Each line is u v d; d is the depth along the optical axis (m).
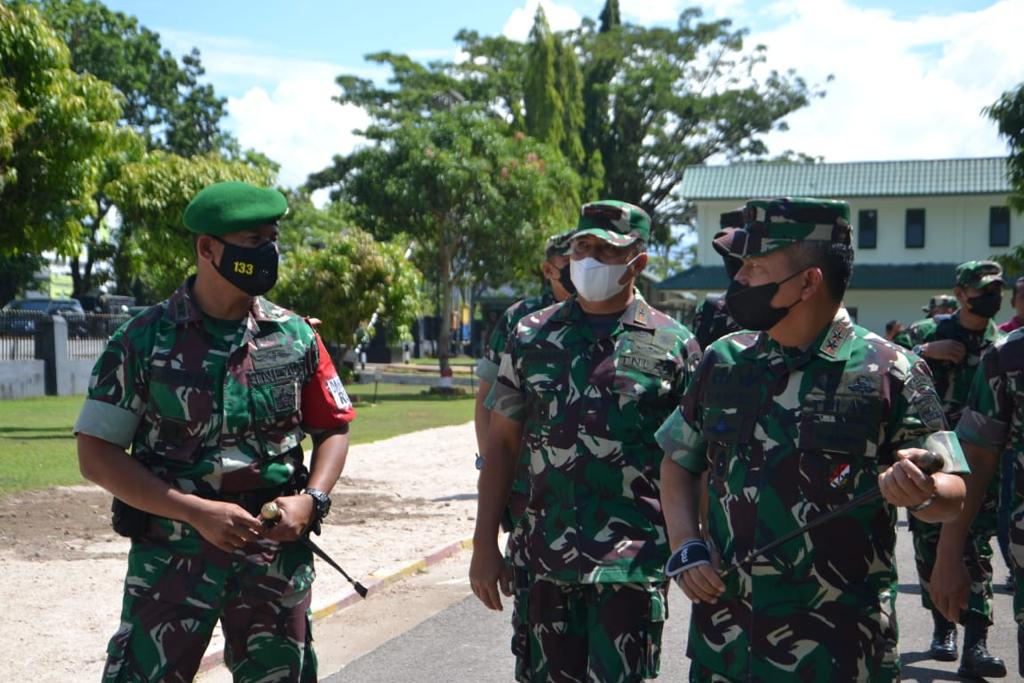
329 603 7.14
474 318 58.22
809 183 44.84
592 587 3.79
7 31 12.81
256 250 3.46
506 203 30.19
